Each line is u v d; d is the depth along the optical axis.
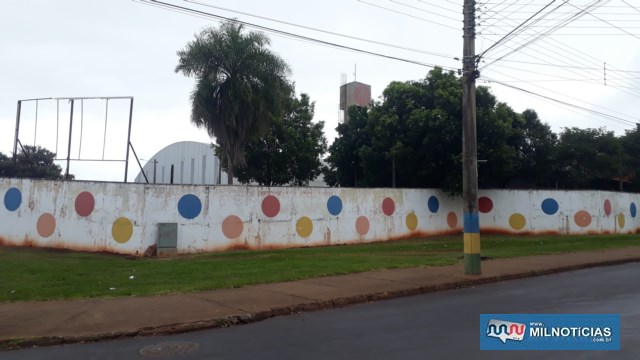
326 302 10.52
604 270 16.48
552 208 31.20
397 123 30.88
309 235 24.50
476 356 6.76
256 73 26.47
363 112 36.94
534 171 38.41
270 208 23.58
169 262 17.14
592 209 31.78
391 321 9.07
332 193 25.41
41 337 7.81
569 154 38.50
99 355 7.18
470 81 14.93
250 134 27.30
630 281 13.83
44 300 10.52
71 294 11.05
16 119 21.95
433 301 11.10
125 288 11.77
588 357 6.67
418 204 28.70
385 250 22.12
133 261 17.73
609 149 38.84
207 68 26.16
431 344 7.41
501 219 31.14
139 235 20.77
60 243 20.47
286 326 8.84
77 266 15.59
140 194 20.97
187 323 8.66
